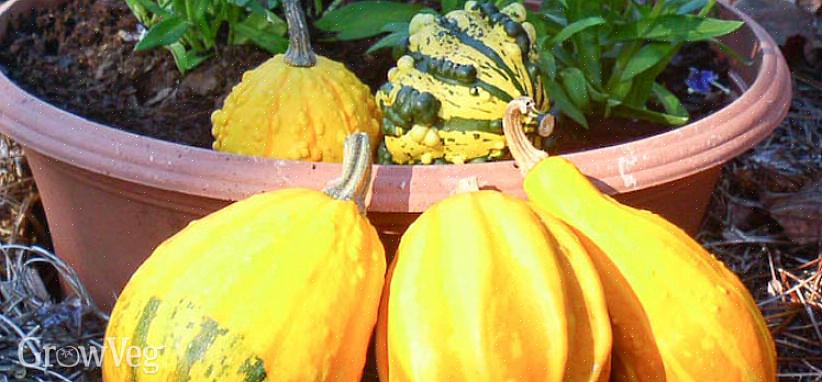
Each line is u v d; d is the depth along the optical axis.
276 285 0.59
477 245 0.59
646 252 0.62
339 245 0.60
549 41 0.79
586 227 0.63
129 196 0.71
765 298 0.85
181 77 0.86
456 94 0.71
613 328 0.62
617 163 0.69
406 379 0.58
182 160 0.68
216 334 0.58
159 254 0.62
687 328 0.61
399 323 0.59
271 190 0.67
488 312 0.57
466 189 0.64
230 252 0.60
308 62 0.74
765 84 0.76
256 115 0.73
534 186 0.65
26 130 0.72
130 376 0.60
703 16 0.81
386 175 0.67
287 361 0.58
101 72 0.86
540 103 0.74
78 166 0.70
